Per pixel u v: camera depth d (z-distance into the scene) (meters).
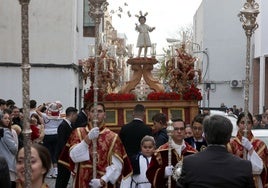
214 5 42.34
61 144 13.67
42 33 24.48
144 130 10.70
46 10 24.47
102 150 8.06
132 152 10.66
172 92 16.42
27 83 4.74
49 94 24.47
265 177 8.22
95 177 7.89
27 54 4.76
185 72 16.31
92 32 29.92
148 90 17.31
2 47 24.11
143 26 17.69
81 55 29.09
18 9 24.22
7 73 24.19
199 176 5.06
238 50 42.03
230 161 5.11
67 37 24.52
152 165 7.87
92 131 7.81
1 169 4.91
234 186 5.01
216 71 42.38
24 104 4.71
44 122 16.44
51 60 24.48
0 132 9.59
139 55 17.61
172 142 7.88
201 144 9.05
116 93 16.31
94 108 7.94
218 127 5.17
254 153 7.96
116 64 16.89
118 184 8.63
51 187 14.01
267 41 33.50
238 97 42.12
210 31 42.53
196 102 16.23
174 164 7.81
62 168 11.39
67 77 24.53
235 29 42.09
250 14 8.31
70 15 24.53
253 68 37.53
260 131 10.73
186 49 16.81
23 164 4.69
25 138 4.64
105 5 8.04
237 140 8.26
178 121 7.88
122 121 16.03
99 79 16.17
